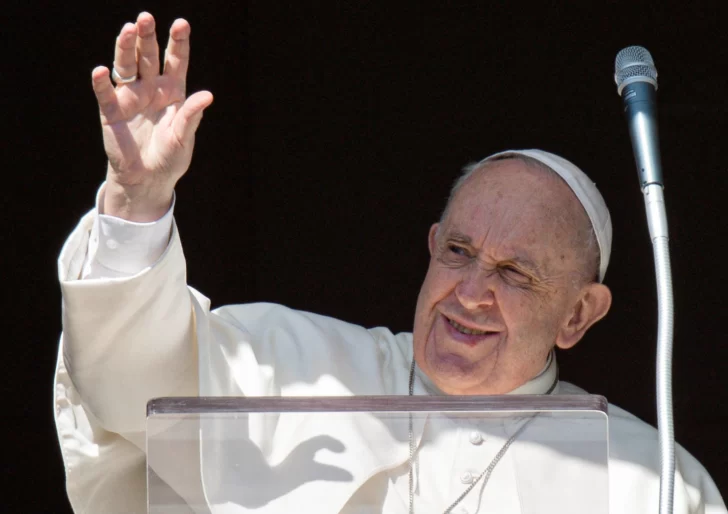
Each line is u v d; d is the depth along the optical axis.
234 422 7.32
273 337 11.62
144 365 9.91
